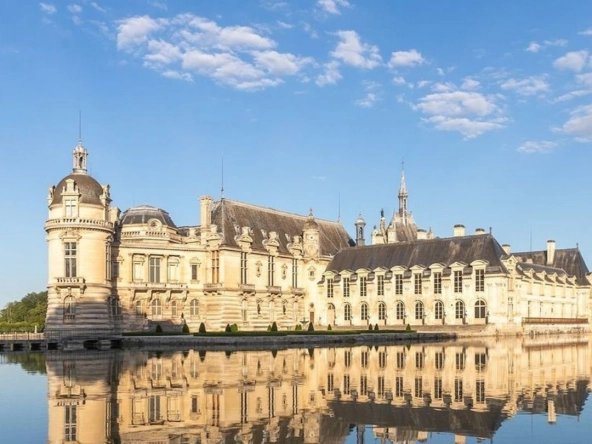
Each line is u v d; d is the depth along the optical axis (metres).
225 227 117.31
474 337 109.75
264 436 24.05
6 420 27.64
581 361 55.84
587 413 28.50
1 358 66.56
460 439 23.41
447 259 122.56
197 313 112.50
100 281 94.56
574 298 157.50
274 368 49.00
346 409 29.62
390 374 44.09
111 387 38.00
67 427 25.97
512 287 118.38
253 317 118.69
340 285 133.50
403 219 180.88
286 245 131.62
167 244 110.25
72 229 93.00
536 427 25.52
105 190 103.94
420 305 123.50
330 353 66.75
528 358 59.25
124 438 23.88
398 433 24.44
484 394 34.12
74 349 84.81
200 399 32.75
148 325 106.06
